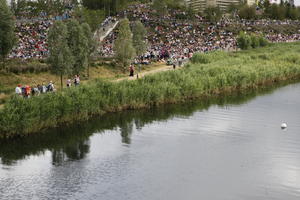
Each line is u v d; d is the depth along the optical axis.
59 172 26.59
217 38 112.69
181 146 32.38
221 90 56.25
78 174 26.25
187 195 23.38
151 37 102.44
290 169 27.53
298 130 37.38
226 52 91.50
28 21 98.12
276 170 27.38
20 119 34.47
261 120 41.19
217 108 46.88
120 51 67.19
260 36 113.56
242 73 59.56
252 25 142.00
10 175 26.03
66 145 32.53
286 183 25.28
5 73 54.34
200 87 52.34
